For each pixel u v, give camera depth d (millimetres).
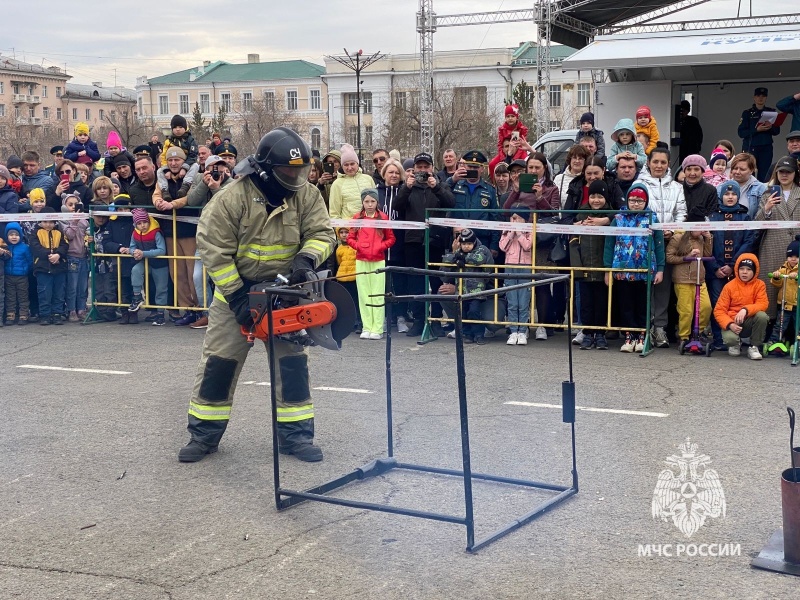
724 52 12164
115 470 5414
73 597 3773
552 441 5844
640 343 8742
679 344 8703
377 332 9531
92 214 10656
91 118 117688
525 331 9188
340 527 4488
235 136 83688
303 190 5496
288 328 5027
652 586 3773
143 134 86500
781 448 5605
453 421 6363
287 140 5223
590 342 8898
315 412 6648
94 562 4117
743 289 8281
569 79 76875
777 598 3658
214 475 5301
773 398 6836
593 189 8742
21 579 3953
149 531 4473
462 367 4102
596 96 13742
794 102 12031
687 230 8289
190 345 9344
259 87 99875
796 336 8047
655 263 8531
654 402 6766
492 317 9219
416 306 9648
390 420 5441
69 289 10875
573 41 19453
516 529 4406
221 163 9953
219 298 5543
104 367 8289
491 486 5059
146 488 5098
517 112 10766
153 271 10562
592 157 8914
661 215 8539
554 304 9234
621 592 3721
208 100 102062
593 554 4105
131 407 6863
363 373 7922
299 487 5070
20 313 10789
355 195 9656
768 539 4250
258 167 5254
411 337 9633
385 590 3770
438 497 4895
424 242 9461
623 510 4637
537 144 14930
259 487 5086
